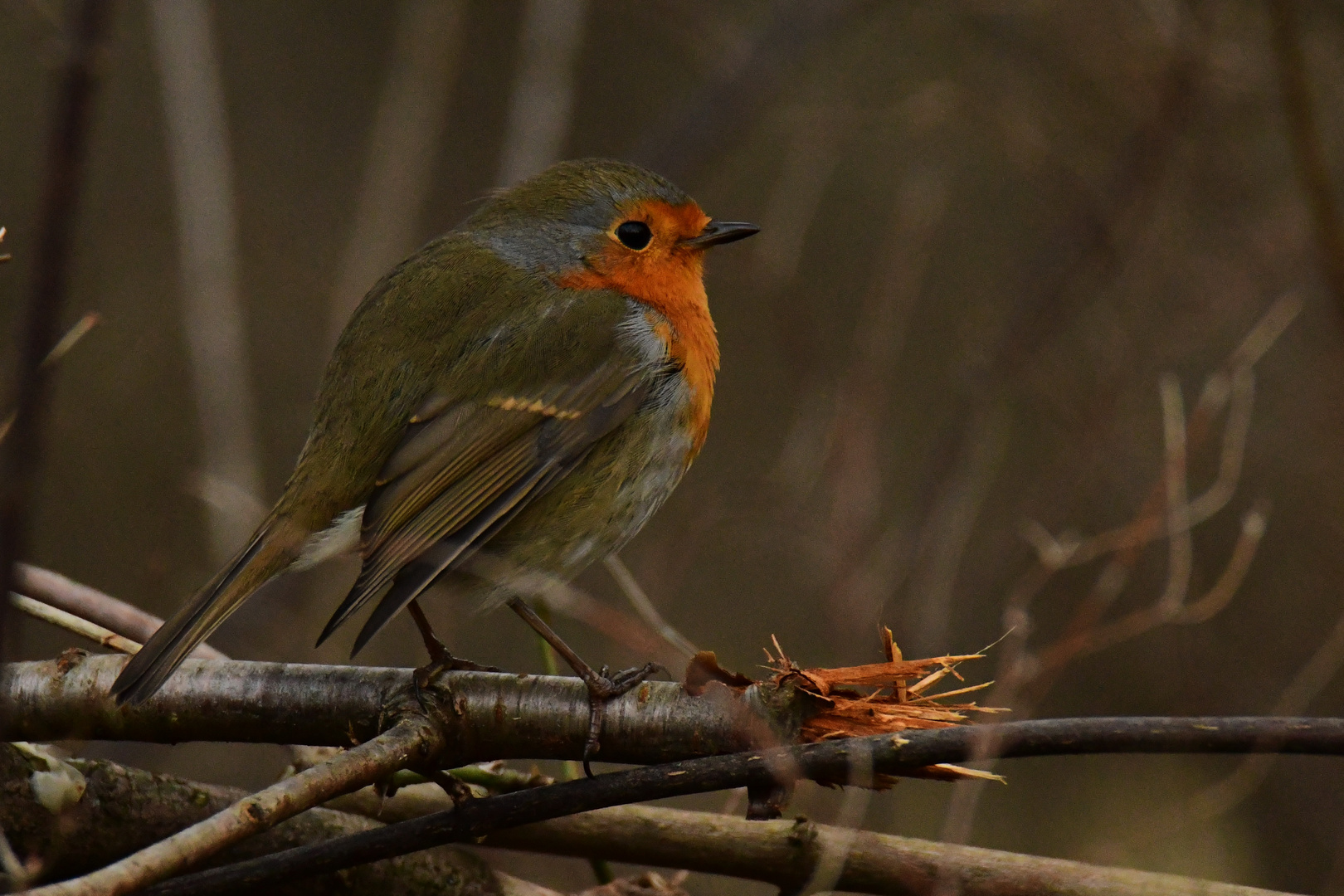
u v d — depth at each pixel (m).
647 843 5.75
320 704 5.40
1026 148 12.42
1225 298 11.99
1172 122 11.79
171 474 12.35
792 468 10.69
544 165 11.36
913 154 13.78
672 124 12.59
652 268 7.33
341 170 15.10
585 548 6.89
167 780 5.59
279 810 4.43
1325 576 11.69
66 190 3.54
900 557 10.52
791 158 12.62
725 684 5.27
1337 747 4.31
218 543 10.18
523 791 4.81
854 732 5.14
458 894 5.80
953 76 12.82
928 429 13.09
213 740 5.50
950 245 13.69
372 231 11.53
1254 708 11.21
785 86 12.92
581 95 15.09
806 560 10.66
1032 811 10.63
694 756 5.22
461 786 4.88
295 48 15.51
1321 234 9.95
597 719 5.27
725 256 12.68
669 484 7.20
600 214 7.27
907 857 5.44
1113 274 11.81
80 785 5.36
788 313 11.82
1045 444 12.16
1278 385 12.28
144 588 11.55
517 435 6.65
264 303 14.16
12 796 5.26
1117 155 12.39
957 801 5.65
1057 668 6.85
